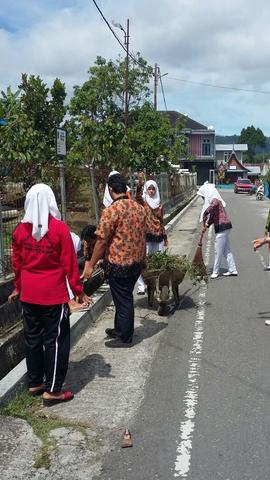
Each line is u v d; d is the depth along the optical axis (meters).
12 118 8.06
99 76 26.86
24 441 3.84
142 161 16.78
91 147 10.23
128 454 3.70
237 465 3.55
